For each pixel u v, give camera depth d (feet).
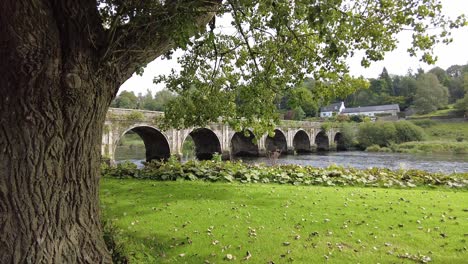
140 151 169.48
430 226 20.51
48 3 9.71
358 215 22.91
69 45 10.16
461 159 119.03
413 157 130.41
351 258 15.79
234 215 22.86
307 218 22.22
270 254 16.37
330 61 24.80
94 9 10.98
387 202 26.84
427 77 284.00
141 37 12.14
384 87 359.87
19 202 10.05
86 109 11.05
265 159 128.77
